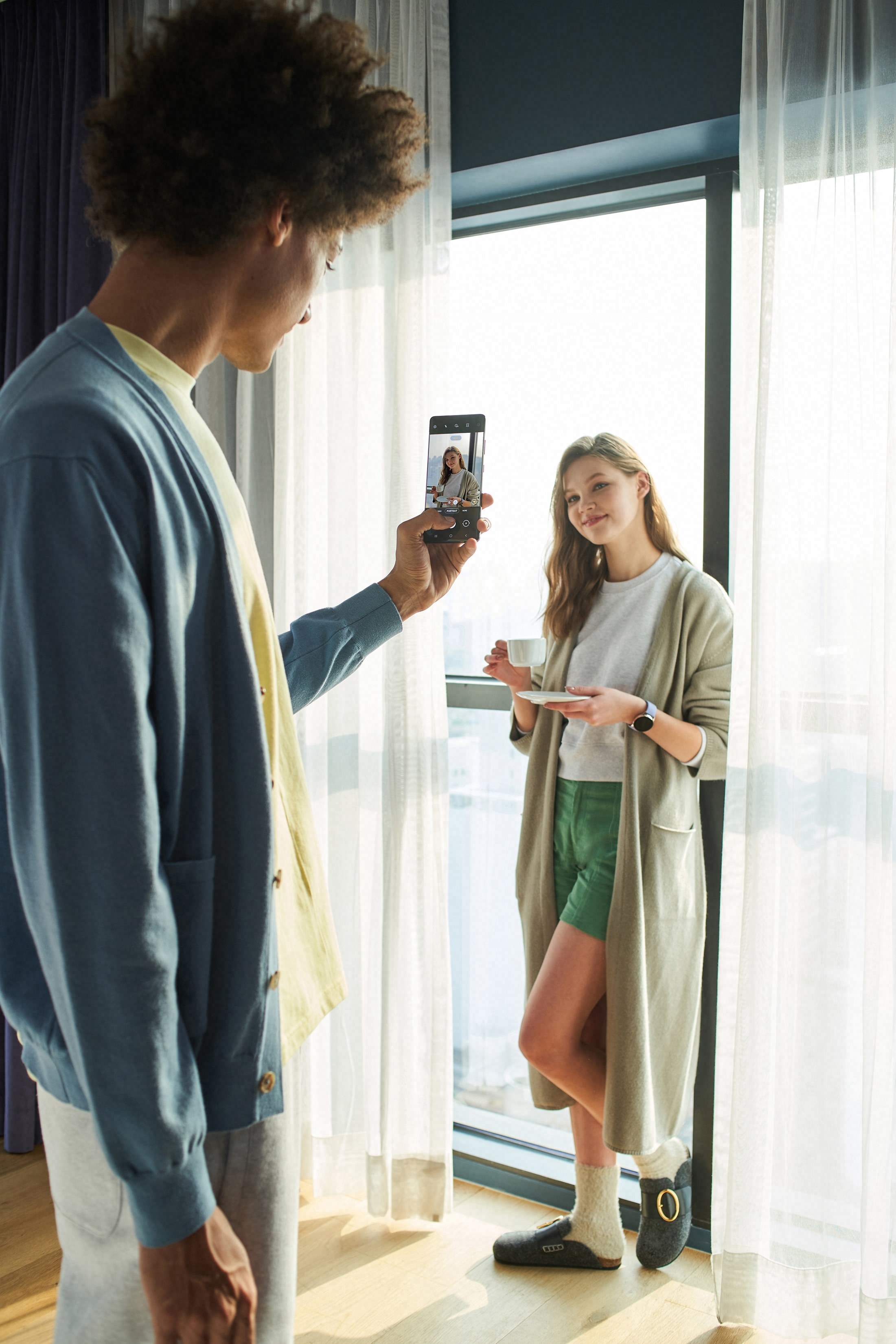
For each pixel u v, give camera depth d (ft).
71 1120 2.64
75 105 8.43
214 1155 2.64
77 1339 2.70
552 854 6.73
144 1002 2.25
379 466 7.50
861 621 5.85
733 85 6.19
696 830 6.57
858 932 5.97
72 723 2.22
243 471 7.98
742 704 6.08
